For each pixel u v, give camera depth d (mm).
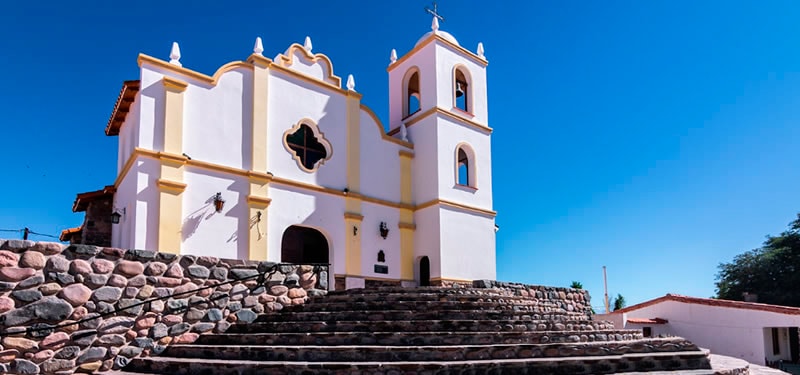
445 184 20391
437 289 13508
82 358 9125
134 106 16141
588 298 19859
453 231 20172
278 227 16938
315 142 18797
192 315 10469
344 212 18609
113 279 9656
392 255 19656
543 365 9195
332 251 18141
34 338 8727
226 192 16078
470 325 10602
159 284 10172
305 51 18828
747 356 22266
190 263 10633
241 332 10859
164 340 10062
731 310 23000
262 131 17125
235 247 15961
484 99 22953
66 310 9078
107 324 9461
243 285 11242
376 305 11750
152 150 14844
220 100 16484
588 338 10789
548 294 17828
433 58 21344
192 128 15750
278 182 17188
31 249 8914
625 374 9344
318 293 12359
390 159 20469
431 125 20812
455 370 8750
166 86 15375
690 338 24000
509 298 13555
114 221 15633
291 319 11188
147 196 14586
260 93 17297
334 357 9227
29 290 8797
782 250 40594
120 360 9500
